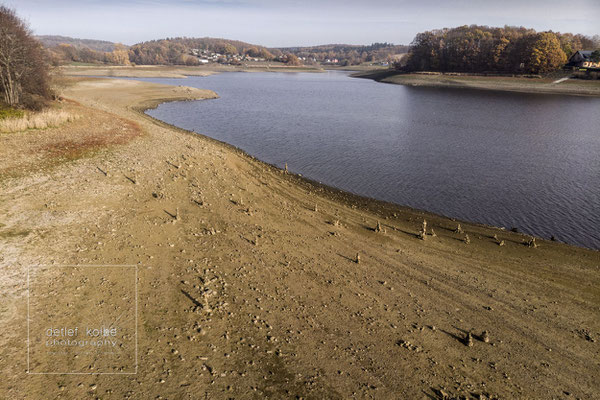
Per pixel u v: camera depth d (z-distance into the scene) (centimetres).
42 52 4834
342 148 4816
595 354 1302
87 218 1852
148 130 4138
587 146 5078
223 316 1291
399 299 1559
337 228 2289
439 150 4803
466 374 1168
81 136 3334
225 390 997
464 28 19062
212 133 5434
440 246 2147
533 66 14450
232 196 2569
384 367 1159
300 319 1343
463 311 1512
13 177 2202
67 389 926
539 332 1405
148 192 2333
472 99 10706
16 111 3606
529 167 4078
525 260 2012
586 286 1758
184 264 1582
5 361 968
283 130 5884
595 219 2752
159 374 1013
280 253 1839
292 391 1027
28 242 1538
